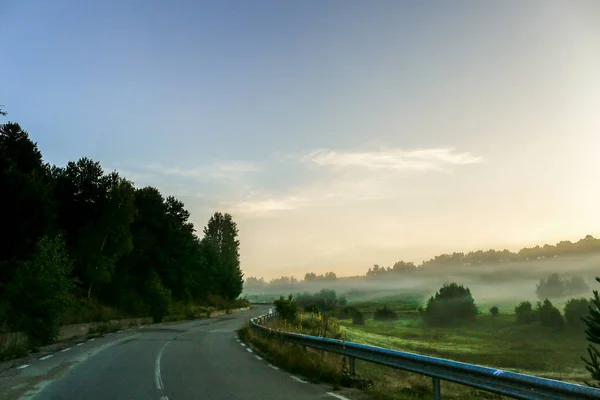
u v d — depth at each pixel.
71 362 14.76
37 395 9.24
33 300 20.02
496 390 6.55
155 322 47.19
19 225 32.38
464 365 7.26
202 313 63.81
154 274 55.31
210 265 92.69
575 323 115.25
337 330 37.31
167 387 10.23
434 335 101.19
